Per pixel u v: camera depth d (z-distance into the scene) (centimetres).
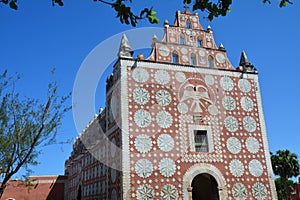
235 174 3172
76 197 5559
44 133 1847
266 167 3319
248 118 3447
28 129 1819
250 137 3378
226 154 3216
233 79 3553
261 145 3391
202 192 3528
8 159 1783
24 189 6200
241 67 3644
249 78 3638
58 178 6631
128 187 2778
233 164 3203
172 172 2947
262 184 3231
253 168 3262
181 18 3659
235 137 3319
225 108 3384
